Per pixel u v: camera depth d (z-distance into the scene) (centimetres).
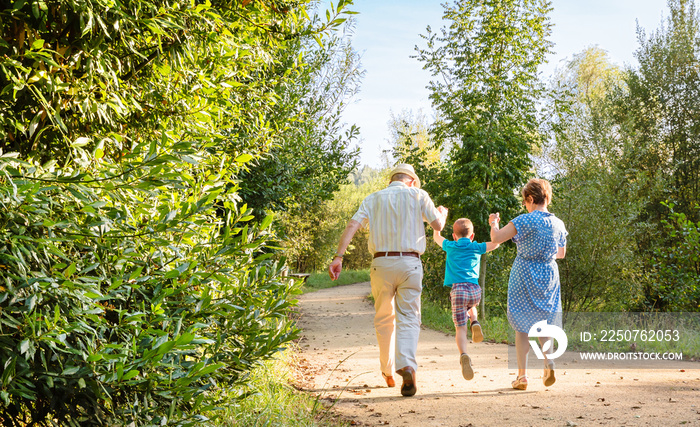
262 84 541
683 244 1052
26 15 199
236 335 244
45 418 204
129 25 230
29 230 179
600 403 409
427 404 414
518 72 1143
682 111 1688
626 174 1275
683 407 390
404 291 462
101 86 226
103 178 189
